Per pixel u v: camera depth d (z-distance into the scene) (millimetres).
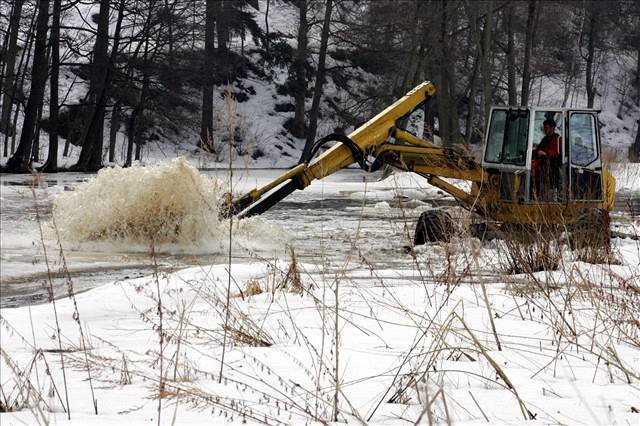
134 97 56844
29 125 49281
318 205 28156
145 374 5328
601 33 87375
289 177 16953
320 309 7738
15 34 55750
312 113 65125
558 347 5770
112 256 14828
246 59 78750
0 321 7652
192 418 4230
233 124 5953
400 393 4699
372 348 6168
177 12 59219
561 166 16250
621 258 12117
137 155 59781
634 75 97125
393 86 59188
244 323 6891
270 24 85375
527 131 16297
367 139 16844
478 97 72750
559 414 4320
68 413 4281
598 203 16453
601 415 4289
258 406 4504
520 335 6707
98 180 16344
